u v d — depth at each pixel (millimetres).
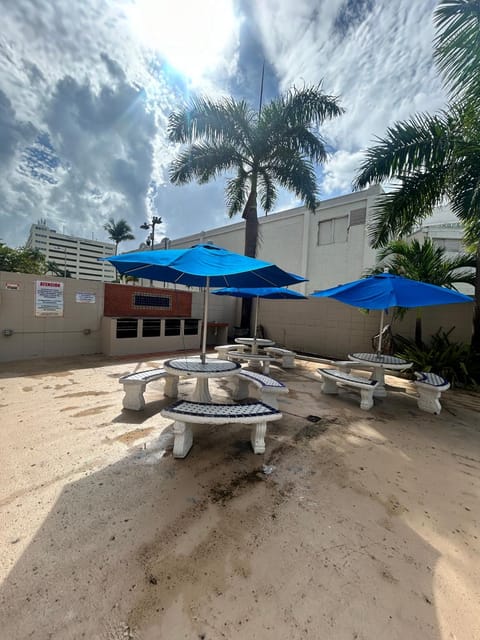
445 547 1757
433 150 5301
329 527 1884
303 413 4000
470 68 4238
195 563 1570
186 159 9359
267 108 8828
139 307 8070
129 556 1597
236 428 3389
